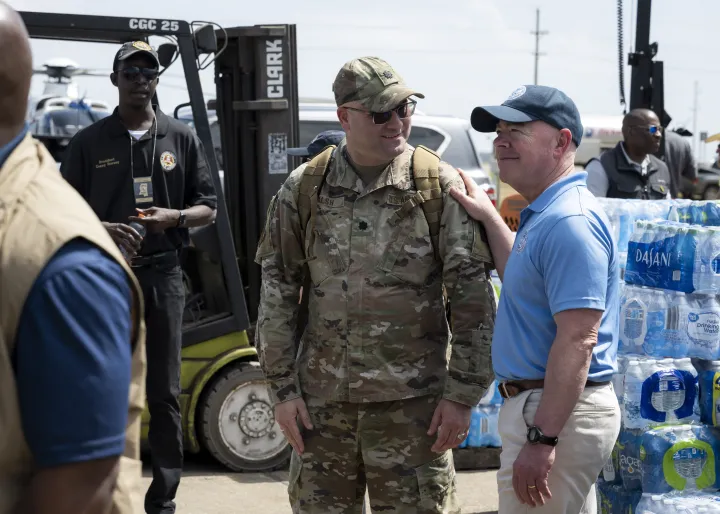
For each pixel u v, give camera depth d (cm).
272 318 300
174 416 430
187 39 511
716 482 361
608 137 1972
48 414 125
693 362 368
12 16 133
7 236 127
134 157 433
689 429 361
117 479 135
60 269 126
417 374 286
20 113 136
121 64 430
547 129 271
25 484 130
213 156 515
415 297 286
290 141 583
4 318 124
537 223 266
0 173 133
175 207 441
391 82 278
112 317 130
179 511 459
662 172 602
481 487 511
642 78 830
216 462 549
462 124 970
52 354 124
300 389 299
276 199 301
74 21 491
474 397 282
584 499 267
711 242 358
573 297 253
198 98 513
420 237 284
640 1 823
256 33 570
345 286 286
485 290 283
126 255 403
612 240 267
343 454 293
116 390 130
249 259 589
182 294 436
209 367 520
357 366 284
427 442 287
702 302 362
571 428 262
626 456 369
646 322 369
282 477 522
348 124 282
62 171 437
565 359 253
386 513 291
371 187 285
